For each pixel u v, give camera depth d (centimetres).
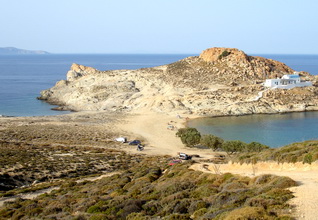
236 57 15812
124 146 8031
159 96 13538
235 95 13062
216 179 2848
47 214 2625
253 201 1870
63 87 16875
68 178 4897
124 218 2158
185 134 8119
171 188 2686
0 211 2970
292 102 12862
